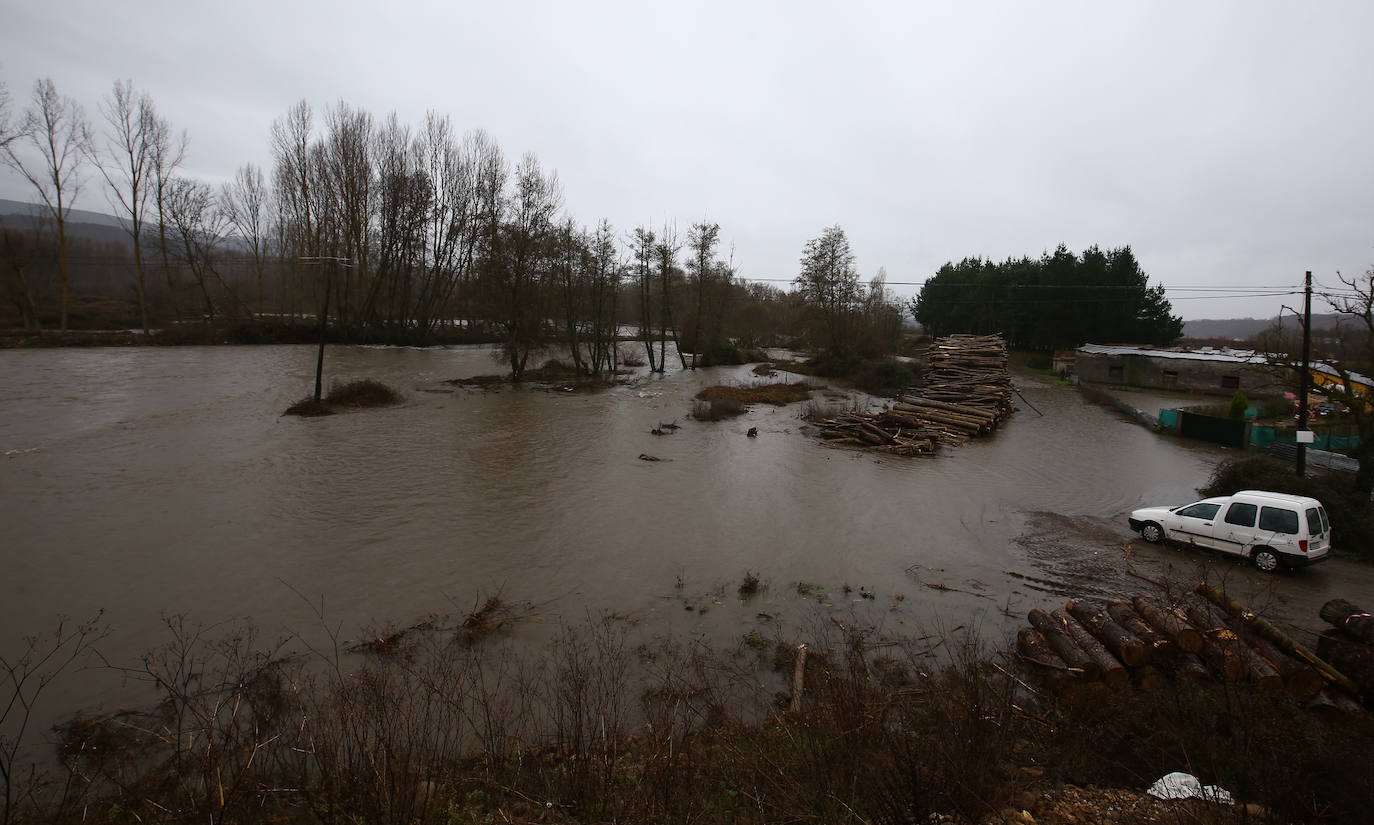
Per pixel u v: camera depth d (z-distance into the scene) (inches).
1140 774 267.1
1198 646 358.3
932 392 1461.6
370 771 217.0
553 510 671.8
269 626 418.3
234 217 2600.9
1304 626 452.8
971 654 368.5
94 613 429.1
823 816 211.6
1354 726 314.3
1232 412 1295.5
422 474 788.0
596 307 1847.9
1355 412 743.7
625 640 418.3
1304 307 770.8
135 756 290.7
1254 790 242.4
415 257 2519.7
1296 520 553.9
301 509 647.1
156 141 2233.0
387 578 496.7
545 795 237.0
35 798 262.4
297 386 1418.6
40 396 1178.0
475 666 376.2
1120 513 740.7
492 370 1875.0
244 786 240.1
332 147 2340.1
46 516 601.9
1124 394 1835.6
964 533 654.5
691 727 300.2
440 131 2456.9
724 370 2208.4
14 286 2164.1
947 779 227.6
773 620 453.4
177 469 766.5
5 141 1839.3
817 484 821.9
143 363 1673.2
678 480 811.4
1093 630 397.7
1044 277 2662.4
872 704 289.6
